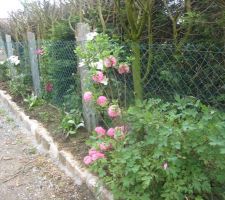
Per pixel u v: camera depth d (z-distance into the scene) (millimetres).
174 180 2338
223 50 3391
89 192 3248
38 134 4738
